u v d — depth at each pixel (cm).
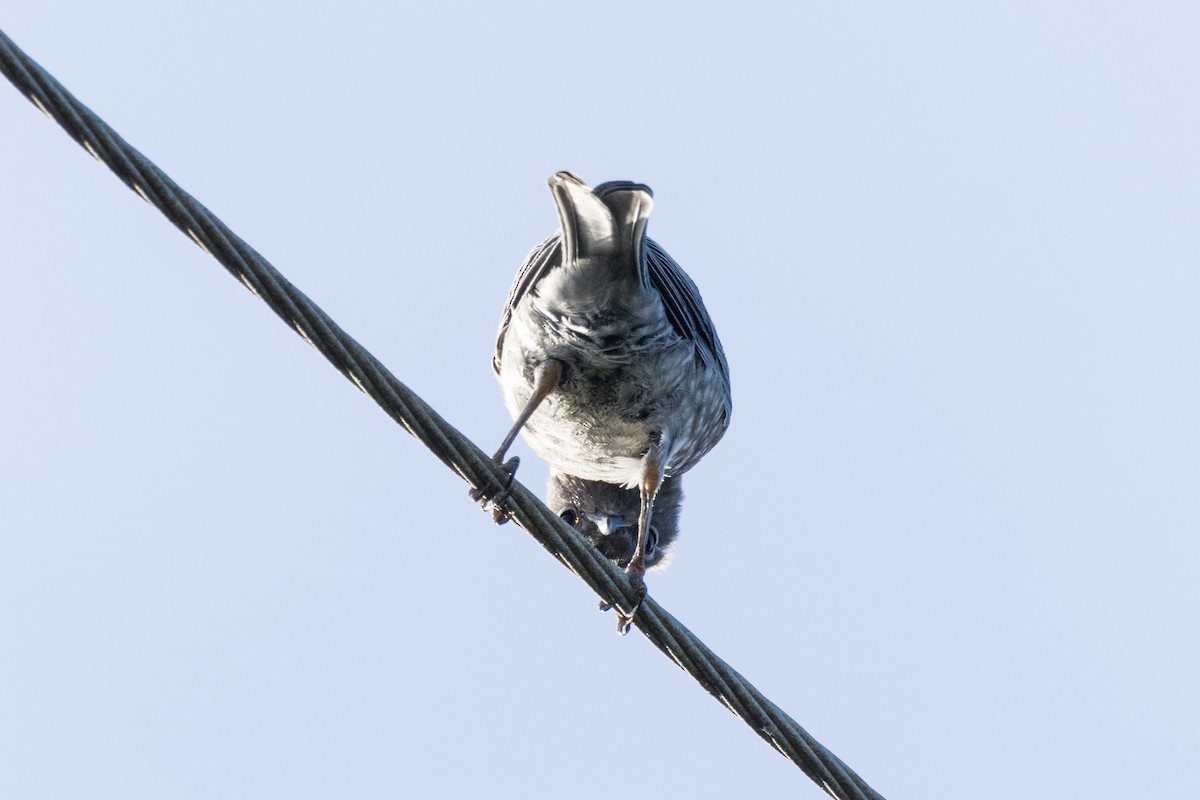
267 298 973
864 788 1116
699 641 1109
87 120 894
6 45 862
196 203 938
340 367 1013
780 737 1106
